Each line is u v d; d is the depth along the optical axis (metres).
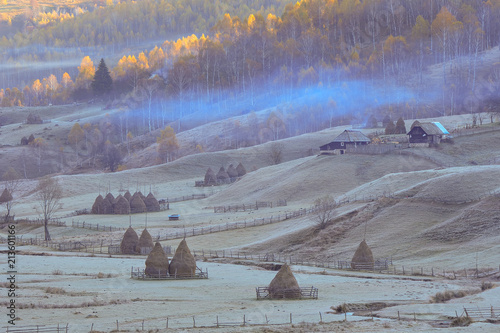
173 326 52.81
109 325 53.00
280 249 105.69
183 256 83.56
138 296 67.38
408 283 76.50
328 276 83.19
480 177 113.38
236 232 121.38
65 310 59.38
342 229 108.19
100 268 89.50
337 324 53.53
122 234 127.50
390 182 130.88
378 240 101.06
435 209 106.94
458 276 79.81
